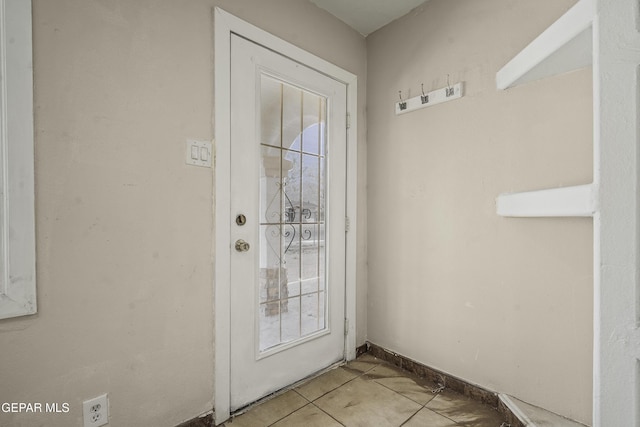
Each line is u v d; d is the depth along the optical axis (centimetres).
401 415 144
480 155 155
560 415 130
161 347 123
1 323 91
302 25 173
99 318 108
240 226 148
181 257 128
